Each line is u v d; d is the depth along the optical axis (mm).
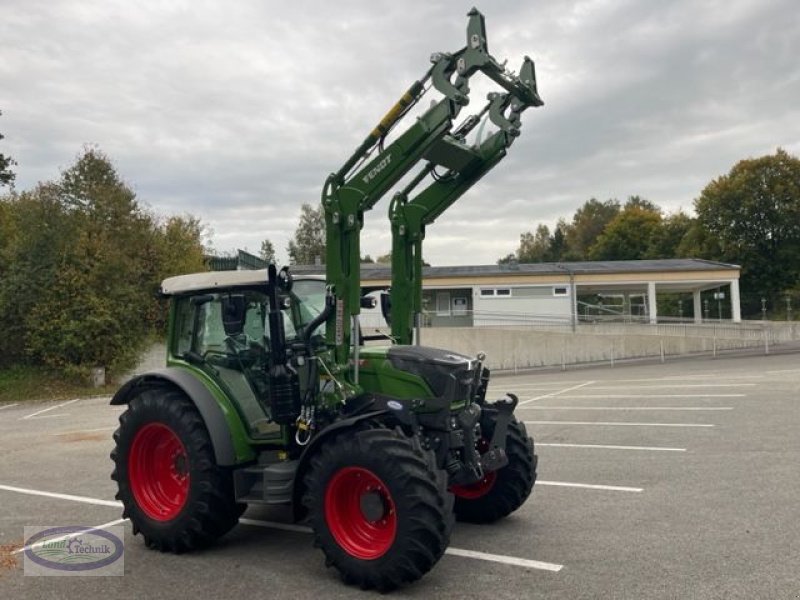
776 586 4168
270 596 4348
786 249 48812
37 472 8758
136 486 5539
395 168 4895
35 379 20859
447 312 32938
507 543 5188
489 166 5684
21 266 21266
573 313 32250
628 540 5145
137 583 4664
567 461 8016
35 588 4621
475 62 4695
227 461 5059
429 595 4250
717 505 5984
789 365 19266
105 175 23812
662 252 64938
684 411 11445
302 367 5039
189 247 26344
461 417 4945
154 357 23375
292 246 60000
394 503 4227
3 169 25859
